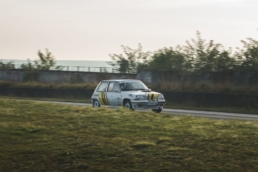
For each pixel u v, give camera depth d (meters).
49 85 59.19
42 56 71.38
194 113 31.86
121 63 62.12
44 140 13.33
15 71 68.50
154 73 52.59
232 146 12.45
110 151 12.17
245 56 49.19
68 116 17.70
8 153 12.17
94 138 13.58
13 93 59.56
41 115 18.00
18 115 17.94
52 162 11.61
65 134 14.10
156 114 19.23
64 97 54.50
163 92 45.38
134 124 15.95
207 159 11.48
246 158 11.48
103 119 17.02
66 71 62.94
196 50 54.72
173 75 50.78
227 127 15.41
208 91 44.12
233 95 40.19
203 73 48.44
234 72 46.69
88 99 51.41
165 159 11.59
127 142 13.04
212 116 28.98
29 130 14.50
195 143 12.84
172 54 56.69
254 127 15.39
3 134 13.95
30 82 63.41
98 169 11.09
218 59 50.88
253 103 38.91
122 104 29.31
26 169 11.26
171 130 14.76
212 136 13.63
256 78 45.19
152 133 14.28
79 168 11.23
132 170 10.95
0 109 19.98
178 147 12.49
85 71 63.00
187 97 43.25
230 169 10.81
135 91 29.27
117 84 30.38
